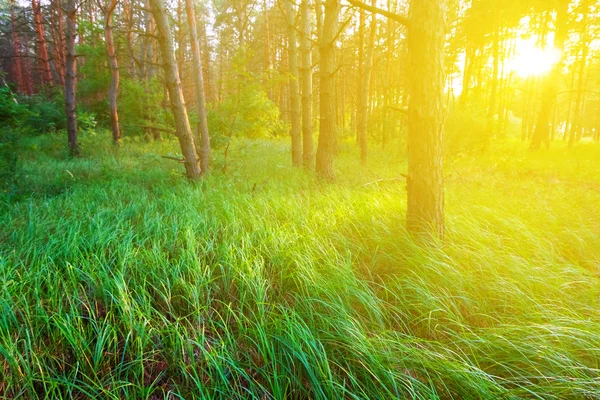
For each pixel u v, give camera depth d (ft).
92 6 69.92
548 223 13.39
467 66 59.41
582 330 6.43
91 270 8.86
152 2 18.52
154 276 8.98
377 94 64.23
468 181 22.03
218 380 6.19
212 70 118.32
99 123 57.62
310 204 15.88
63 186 19.49
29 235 11.35
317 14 36.52
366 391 6.03
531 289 8.63
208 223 13.33
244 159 33.78
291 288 9.42
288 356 6.54
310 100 27.09
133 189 19.57
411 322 8.08
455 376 5.82
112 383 5.97
